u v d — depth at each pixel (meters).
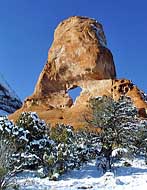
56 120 35.62
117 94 36.50
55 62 43.84
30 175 16.09
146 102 34.91
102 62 41.53
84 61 41.94
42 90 42.84
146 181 14.98
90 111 22.14
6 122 16.77
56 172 16.23
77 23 45.50
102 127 19.83
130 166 18.83
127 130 19.97
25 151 16.88
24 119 18.53
